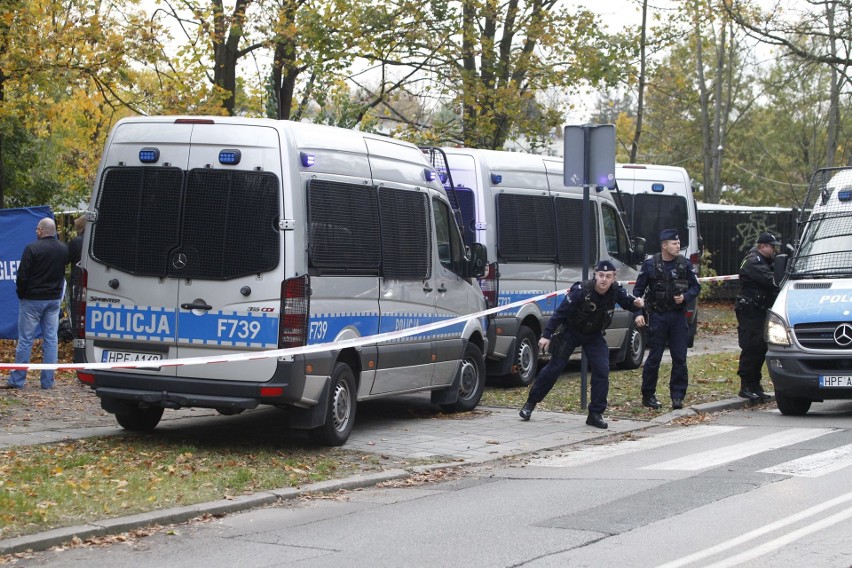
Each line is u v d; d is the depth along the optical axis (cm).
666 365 1938
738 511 782
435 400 1365
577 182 1370
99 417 1266
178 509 804
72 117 3009
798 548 668
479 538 722
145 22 2131
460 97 2627
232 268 1043
